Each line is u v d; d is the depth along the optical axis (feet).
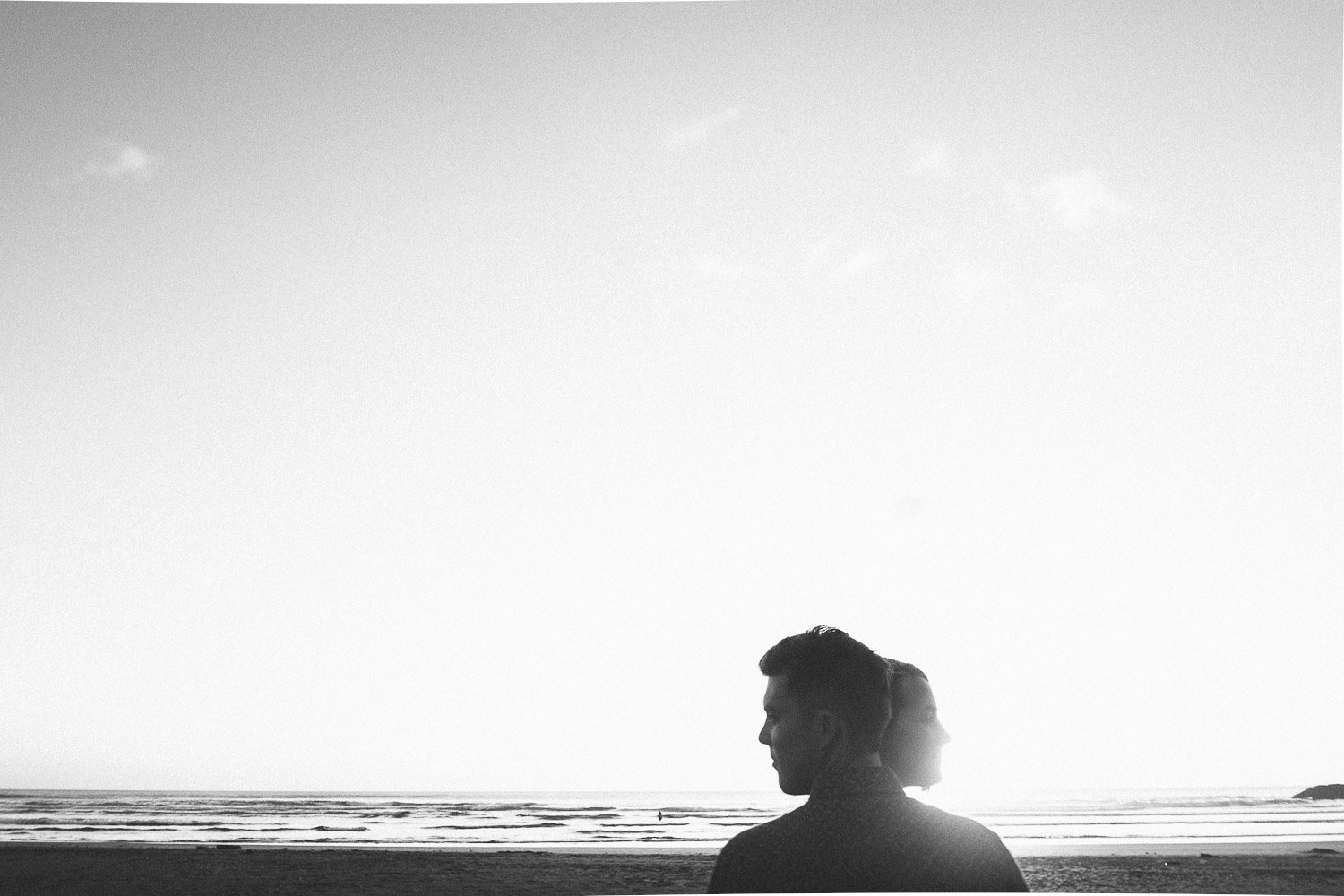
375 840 94.79
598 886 56.44
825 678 3.42
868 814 3.25
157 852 77.20
